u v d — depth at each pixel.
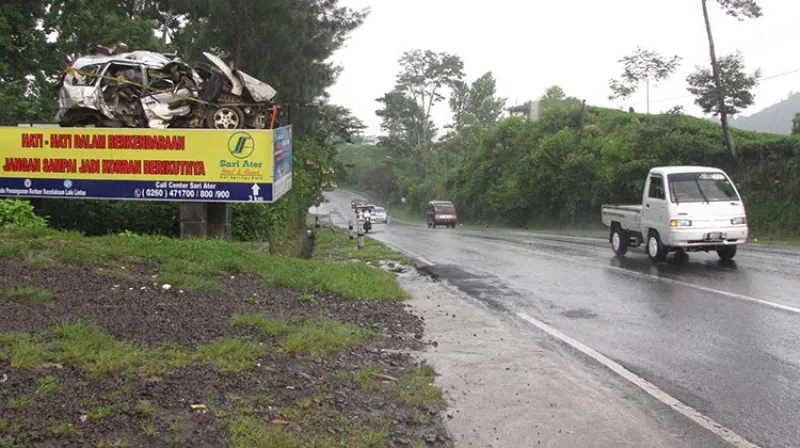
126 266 9.55
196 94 14.35
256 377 5.46
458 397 5.70
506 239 26.06
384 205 107.50
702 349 7.36
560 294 11.38
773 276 12.32
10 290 7.14
